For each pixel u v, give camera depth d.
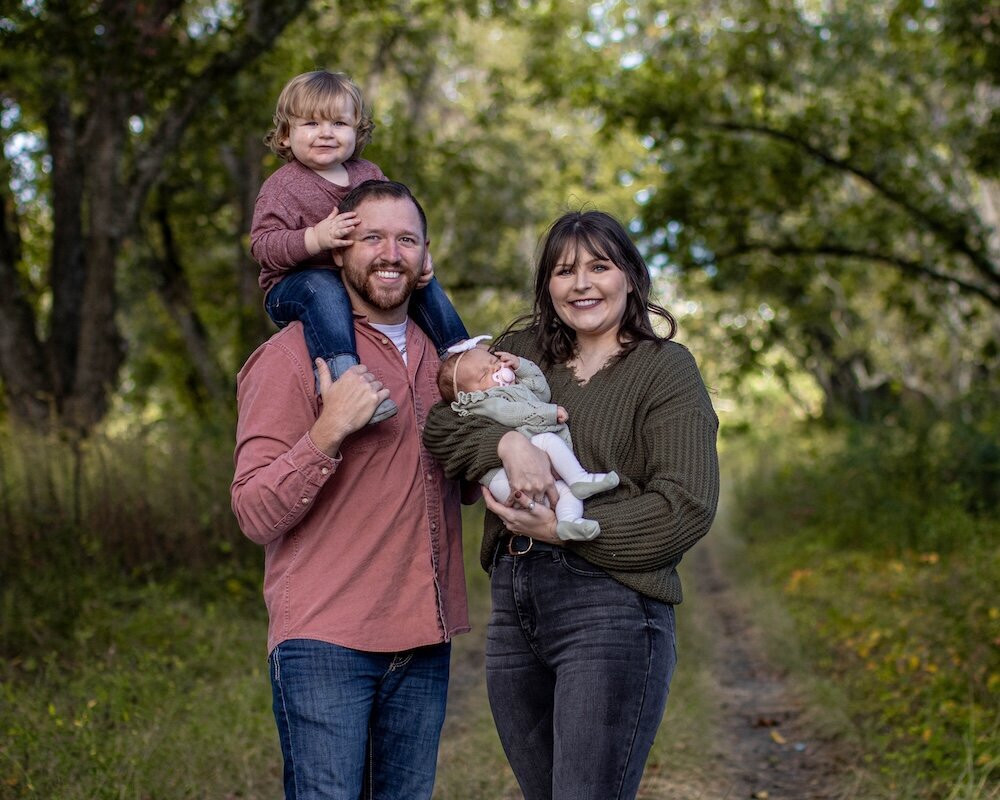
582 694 2.81
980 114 14.78
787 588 10.53
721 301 19.33
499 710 3.05
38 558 7.17
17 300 11.22
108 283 10.90
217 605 7.51
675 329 3.22
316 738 2.84
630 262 3.11
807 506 14.66
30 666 5.79
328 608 2.88
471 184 16.62
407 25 16.92
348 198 3.09
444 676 3.11
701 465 2.88
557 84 15.24
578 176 21.62
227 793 4.62
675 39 14.91
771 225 16.48
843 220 15.35
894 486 12.83
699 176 14.49
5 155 12.91
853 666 7.28
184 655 6.48
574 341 3.21
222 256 19.94
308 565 2.91
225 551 8.16
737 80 14.93
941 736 5.20
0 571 6.84
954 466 12.63
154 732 4.88
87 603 6.73
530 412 2.96
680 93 14.35
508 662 3.02
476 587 9.54
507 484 2.91
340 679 2.87
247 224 14.83
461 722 5.98
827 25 15.04
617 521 2.84
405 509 2.98
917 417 14.26
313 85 3.48
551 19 15.88
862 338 23.17
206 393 17.88
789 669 7.81
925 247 15.36
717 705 6.90
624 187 21.38
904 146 14.66
